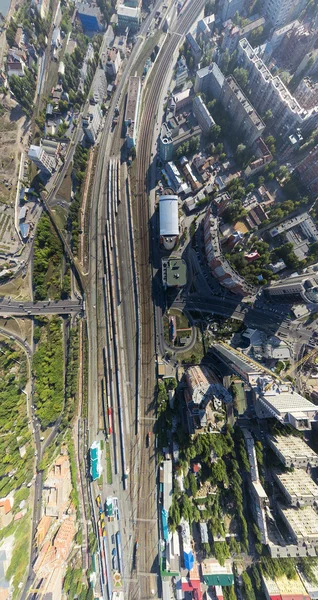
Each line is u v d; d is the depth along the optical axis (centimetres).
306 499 11338
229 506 12656
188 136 15312
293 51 15738
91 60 16712
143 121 16675
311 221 14388
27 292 15438
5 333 15138
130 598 11956
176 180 15438
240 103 14312
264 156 14788
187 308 14912
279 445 12438
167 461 13062
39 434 14425
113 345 14912
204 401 11650
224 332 14588
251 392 13862
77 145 15825
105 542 12606
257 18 16875
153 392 14250
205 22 17100
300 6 15700
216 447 12181
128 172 16200
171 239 13962
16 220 15700
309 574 11275
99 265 15712
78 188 15925
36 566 11694
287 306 14788
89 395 14625
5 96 16912
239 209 14425
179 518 12088
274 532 11819
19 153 16425
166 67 17288
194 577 11594
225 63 15588
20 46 17038
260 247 14362
